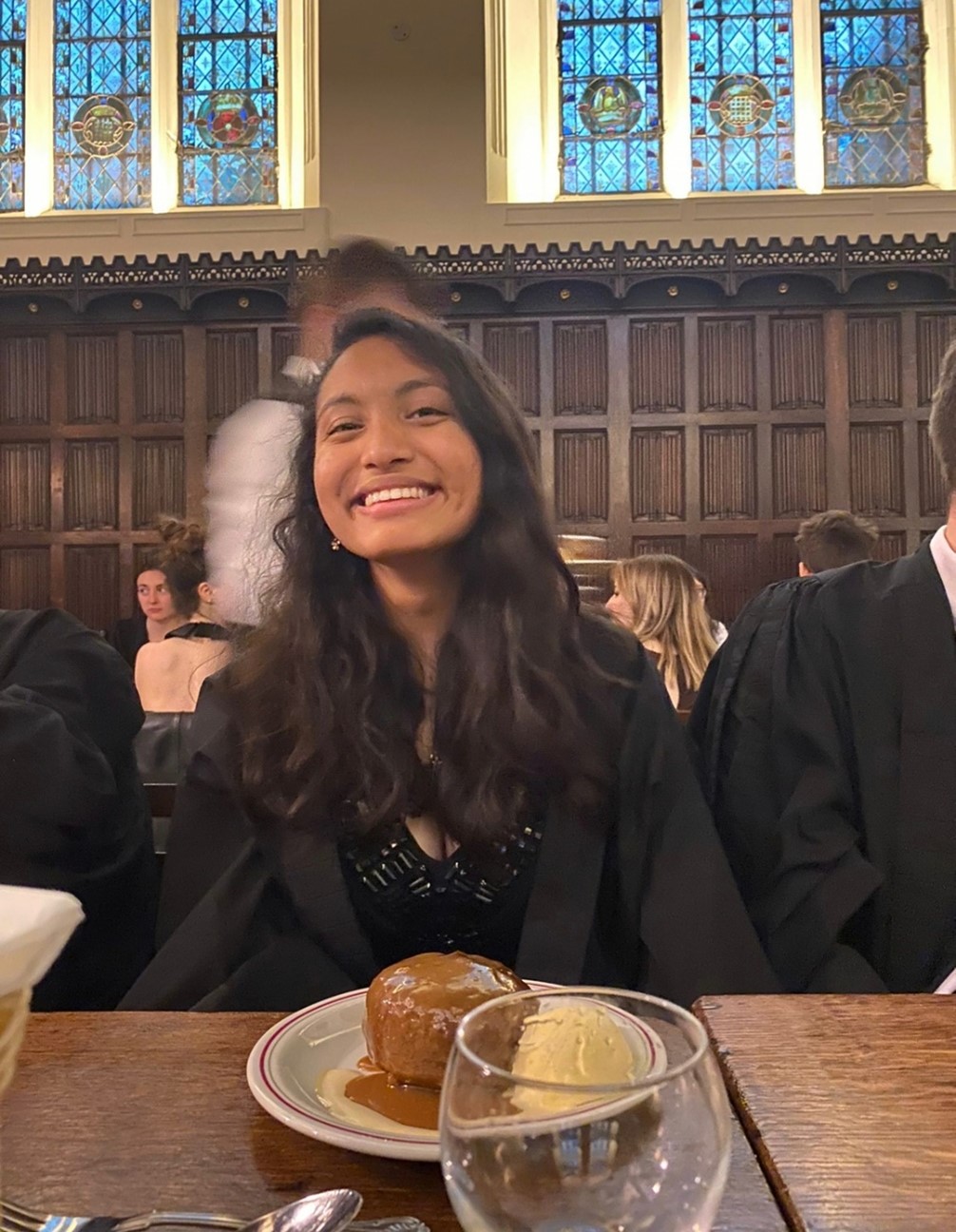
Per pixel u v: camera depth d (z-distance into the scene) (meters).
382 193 6.30
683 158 6.59
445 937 1.18
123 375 6.11
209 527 2.94
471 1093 0.41
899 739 1.38
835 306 5.95
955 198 6.05
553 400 6.04
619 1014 0.51
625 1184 0.39
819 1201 0.53
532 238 6.23
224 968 1.13
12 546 6.13
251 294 6.06
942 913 1.32
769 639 1.49
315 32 6.59
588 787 1.16
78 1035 0.76
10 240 6.32
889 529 5.91
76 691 1.51
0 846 1.35
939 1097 0.65
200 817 1.25
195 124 6.72
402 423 1.17
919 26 6.60
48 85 6.75
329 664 1.19
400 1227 0.50
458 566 1.21
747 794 1.43
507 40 6.64
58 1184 0.56
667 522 6.01
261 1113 0.64
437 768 1.18
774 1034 0.75
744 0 6.68
